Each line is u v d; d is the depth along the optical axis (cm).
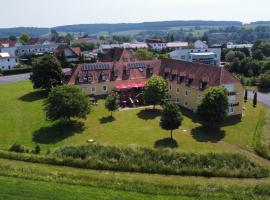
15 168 4825
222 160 5341
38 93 9969
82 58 15350
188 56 15700
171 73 9294
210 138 6669
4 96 9694
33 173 4653
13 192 3866
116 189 4253
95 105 8619
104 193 4053
